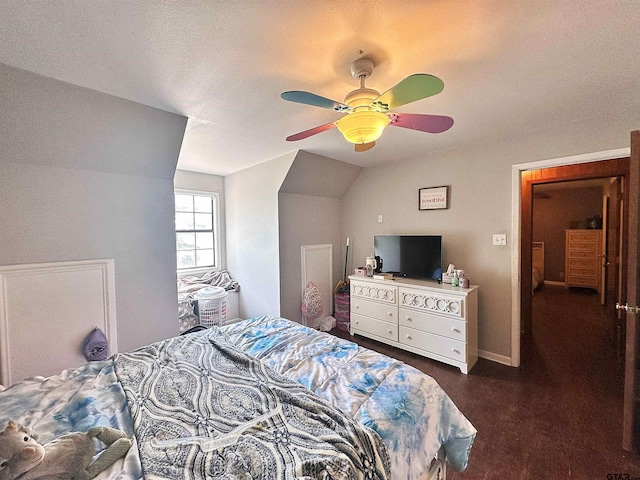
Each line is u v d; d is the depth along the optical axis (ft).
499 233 8.96
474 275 9.55
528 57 4.62
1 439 2.45
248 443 2.96
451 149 9.93
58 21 3.71
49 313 6.54
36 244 6.34
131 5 3.44
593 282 19.39
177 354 5.11
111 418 3.46
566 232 20.33
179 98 5.97
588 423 6.14
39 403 3.77
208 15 3.64
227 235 14.23
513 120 7.35
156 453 2.83
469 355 8.52
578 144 7.48
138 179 7.70
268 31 3.97
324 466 2.65
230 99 6.03
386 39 4.16
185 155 10.46
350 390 4.00
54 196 6.51
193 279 12.82
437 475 4.30
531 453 5.36
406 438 3.44
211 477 2.58
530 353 9.69
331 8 3.53
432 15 3.67
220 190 14.06
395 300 9.99
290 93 4.02
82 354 6.96
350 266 13.66
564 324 12.56
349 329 12.09
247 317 13.09
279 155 10.64
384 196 12.12
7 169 5.96
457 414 4.34
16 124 5.53
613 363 8.87
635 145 5.34
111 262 7.33
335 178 12.42
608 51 4.44
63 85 5.35
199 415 3.46
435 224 10.48
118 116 6.28
